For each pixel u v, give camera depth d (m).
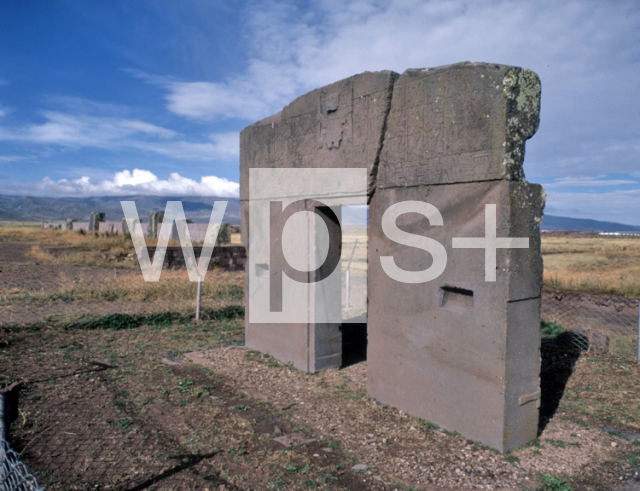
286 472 3.68
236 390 5.53
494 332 3.97
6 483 2.78
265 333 7.07
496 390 3.98
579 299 11.07
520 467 3.77
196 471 3.65
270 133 6.84
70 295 10.62
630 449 4.15
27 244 24.61
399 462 3.86
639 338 6.75
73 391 5.23
